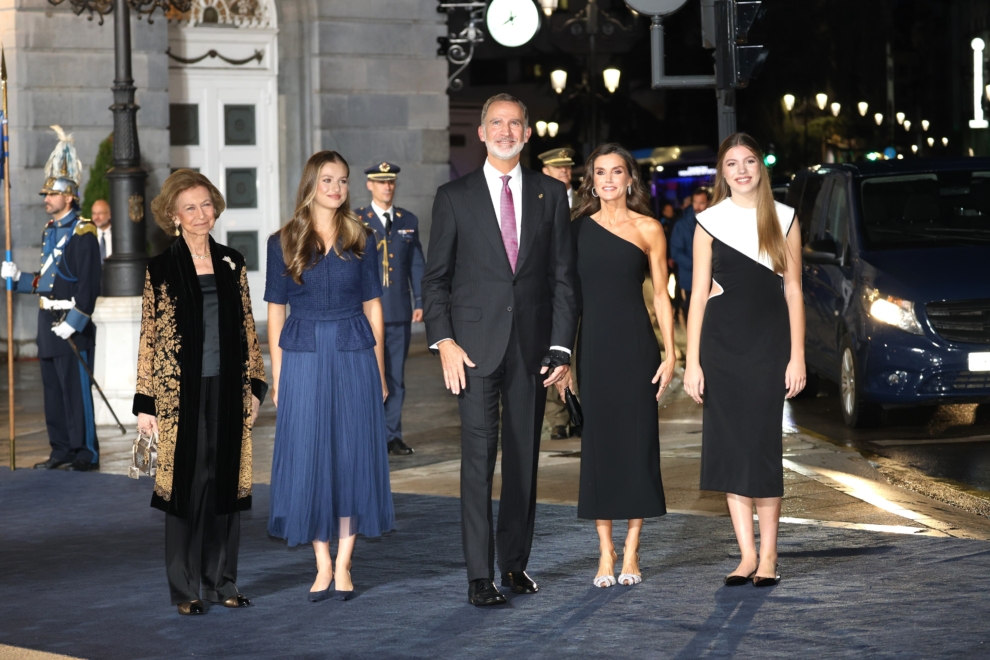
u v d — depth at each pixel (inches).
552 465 378.9
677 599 237.3
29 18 704.4
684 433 430.6
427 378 613.6
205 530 242.7
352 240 246.7
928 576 245.4
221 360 241.0
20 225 707.4
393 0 820.0
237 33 797.9
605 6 1824.6
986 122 1738.4
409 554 277.7
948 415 470.0
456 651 211.2
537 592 245.1
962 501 334.0
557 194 244.2
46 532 310.7
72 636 225.6
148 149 737.0
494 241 240.2
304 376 243.9
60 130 425.1
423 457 414.0
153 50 736.3
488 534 239.8
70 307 391.9
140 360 243.8
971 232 460.8
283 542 293.3
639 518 248.5
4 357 716.7
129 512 331.6
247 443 243.4
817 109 1660.9
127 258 493.4
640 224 251.6
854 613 223.9
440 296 242.4
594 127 1178.0
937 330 426.3
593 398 247.9
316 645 216.8
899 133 1967.3
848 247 463.8
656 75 380.2
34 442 452.8
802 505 317.7
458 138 1581.0
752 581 246.7
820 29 1659.7
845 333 456.4
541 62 1966.0
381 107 823.1
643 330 249.8
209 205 243.1
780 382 246.5
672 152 1536.7
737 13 356.8
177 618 235.3
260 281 815.1
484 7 839.7
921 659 199.5
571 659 205.2
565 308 243.3
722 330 249.6
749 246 248.5
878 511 308.8
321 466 242.8
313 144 805.9
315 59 801.6
